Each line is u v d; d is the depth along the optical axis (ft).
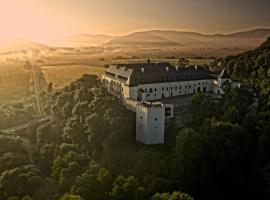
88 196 432.25
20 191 461.78
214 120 556.10
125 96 646.74
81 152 587.27
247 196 506.89
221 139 516.32
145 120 546.67
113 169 518.78
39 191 460.96
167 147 546.67
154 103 573.33
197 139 502.79
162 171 489.67
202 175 483.92
